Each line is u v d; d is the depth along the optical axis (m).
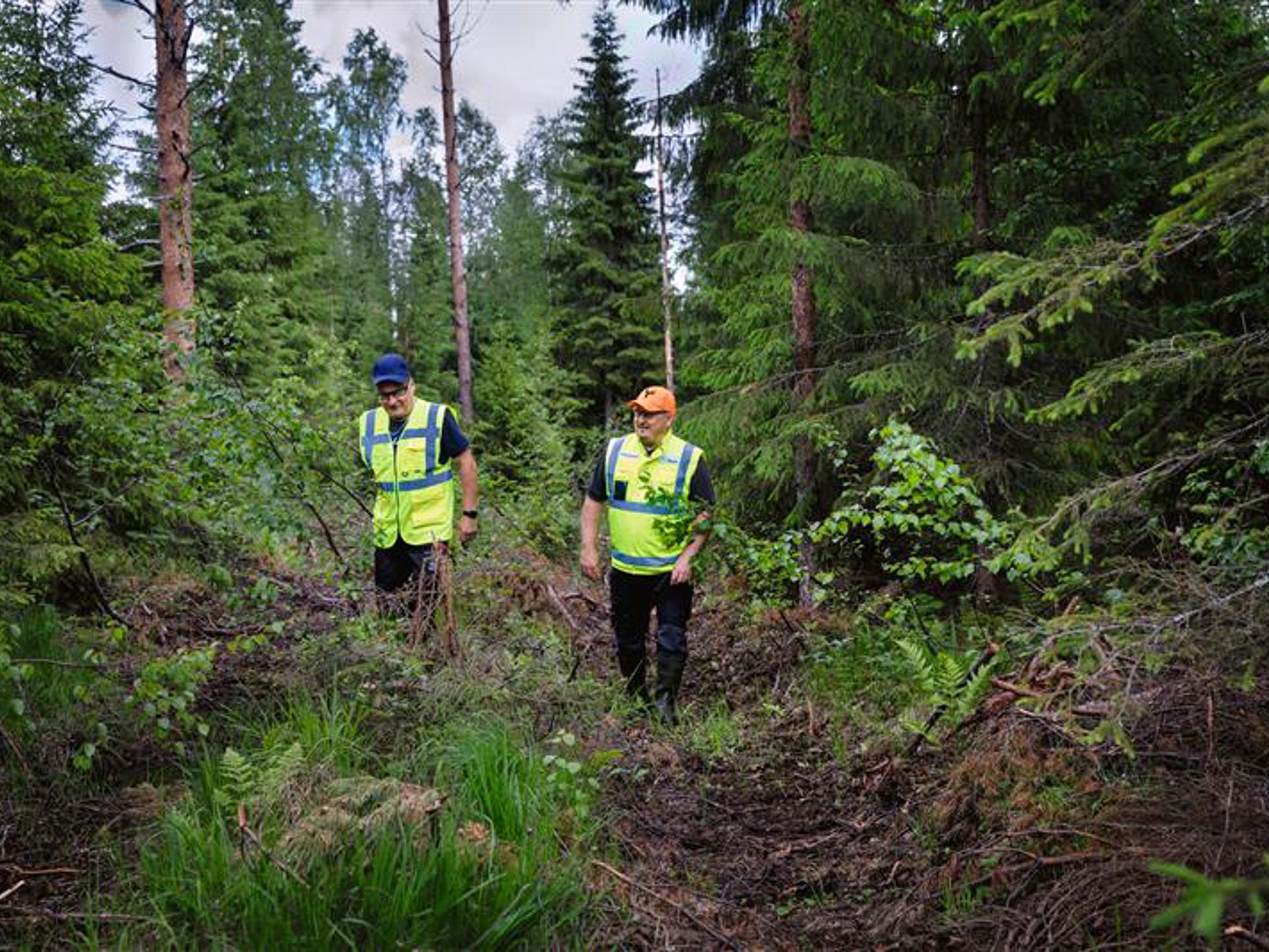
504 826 3.03
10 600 4.70
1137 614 3.09
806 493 8.19
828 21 6.67
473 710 3.99
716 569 6.81
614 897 2.84
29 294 5.62
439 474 5.16
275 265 20.47
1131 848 2.50
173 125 10.20
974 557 4.87
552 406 19.83
